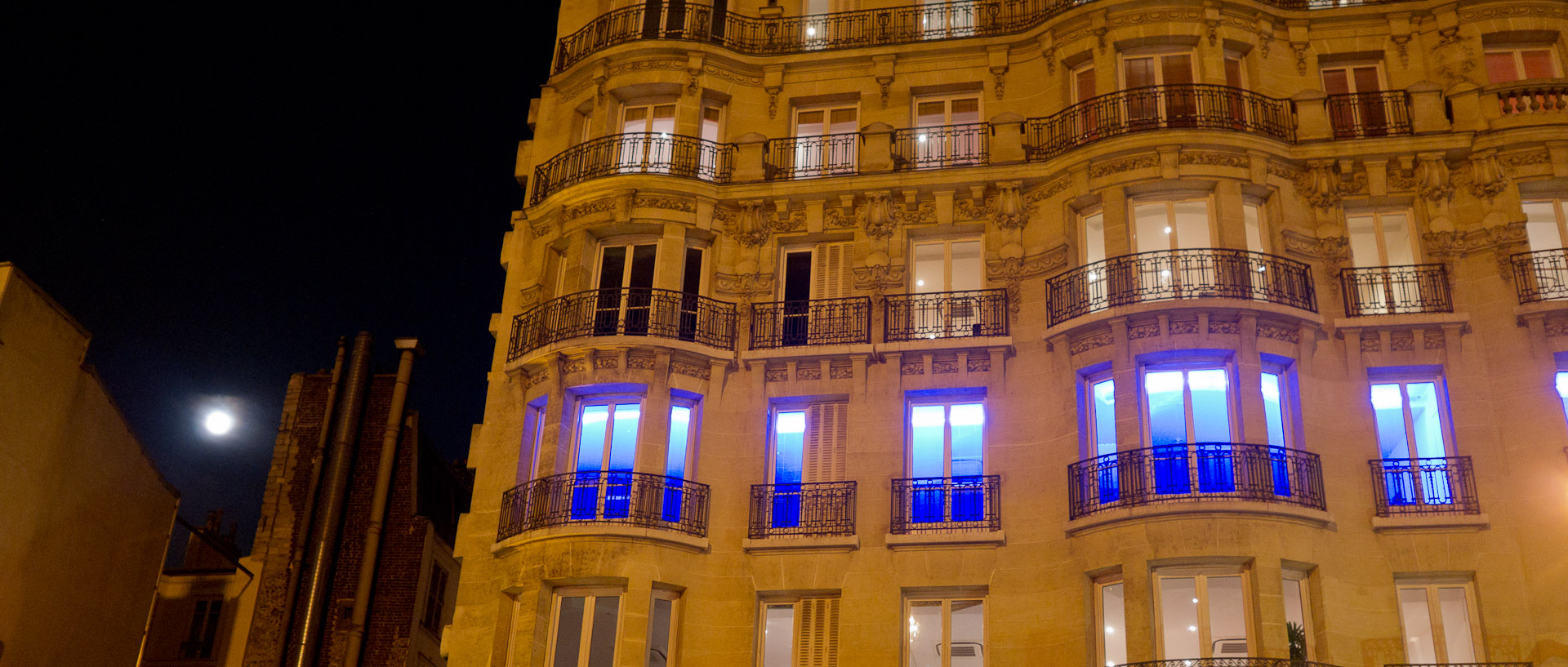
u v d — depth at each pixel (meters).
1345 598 22.20
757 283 26.95
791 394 25.86
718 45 29.33
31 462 21.83
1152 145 25.59
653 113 29.39
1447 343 24.03
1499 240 24.58
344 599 30.92
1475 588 22.22
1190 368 23.98
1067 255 25.69
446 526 33.66
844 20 29.67
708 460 25.34
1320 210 25.64
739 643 23.67
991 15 29.16
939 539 23.81
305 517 27.17
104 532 24.58
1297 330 24.20
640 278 27.33
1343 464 23.39
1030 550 23.52
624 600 23.78
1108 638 22.44
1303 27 27.67
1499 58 27.17
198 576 31.89
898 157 27.80
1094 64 27.42
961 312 26.11
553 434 25.52
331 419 29.36
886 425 25.14
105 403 24.16
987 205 26.88
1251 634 21.66
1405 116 26.39
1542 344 23.50
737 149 28.27
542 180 29.09
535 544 24.36
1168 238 25.47
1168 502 22.28
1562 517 22.11
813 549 24.20
